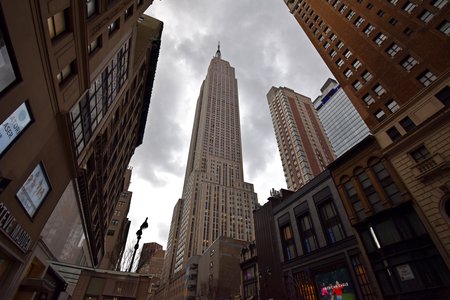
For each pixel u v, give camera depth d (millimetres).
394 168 21391
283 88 150500
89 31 15344
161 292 130375
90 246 36469
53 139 14156
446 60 23062
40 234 14953
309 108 144000
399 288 18156
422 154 19703
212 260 80688
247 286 40000
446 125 18406
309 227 29016
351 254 22562
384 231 20297
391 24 30516
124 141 36438
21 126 10734
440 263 16484
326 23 43656
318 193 28984
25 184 11914
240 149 191500
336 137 144125
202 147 176250
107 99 22906
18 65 9805
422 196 18609
